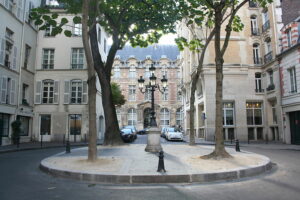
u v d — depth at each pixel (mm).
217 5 9992
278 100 22250
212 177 6949
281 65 21719
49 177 7402
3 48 19484
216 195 5473
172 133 26766
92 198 5281
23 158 11906
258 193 5586
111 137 15711
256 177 7367
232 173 7211
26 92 24203
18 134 20781
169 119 51594
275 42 22984
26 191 5797
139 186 6363
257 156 10367
